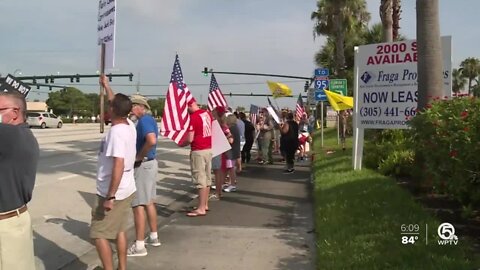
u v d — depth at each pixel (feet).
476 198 20.08
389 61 35.04
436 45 28.73
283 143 47.57
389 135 40.70
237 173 46.50
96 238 15.89
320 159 51.13
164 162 56.65
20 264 11.41
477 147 18.66
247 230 24.00
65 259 19.67
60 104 340.18
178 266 18.58
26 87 38.06
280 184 39.52
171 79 26.35
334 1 110.63
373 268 15.80
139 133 19.67
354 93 37.14
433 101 24.38
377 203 24.31
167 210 29.63
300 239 22.16
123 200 16.01
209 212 28.50
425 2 28.68
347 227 20.83
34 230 24.11
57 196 33.14
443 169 20.74
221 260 19.24
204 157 27.45
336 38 113.09
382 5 51.24
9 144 11.10
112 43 25.76
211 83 39.24
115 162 15.33
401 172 33.17
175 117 26.37
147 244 21.48
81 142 88.38
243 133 54.75
